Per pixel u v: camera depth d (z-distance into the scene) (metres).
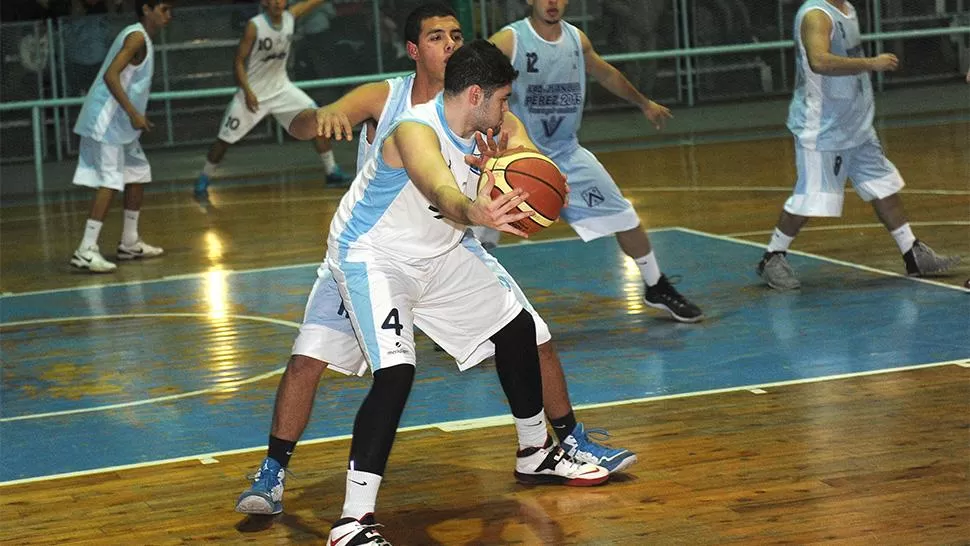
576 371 6.95
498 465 5.47
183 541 4.78
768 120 18.62
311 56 17.30
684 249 10.35
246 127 14.98
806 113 8.44
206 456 5.82
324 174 16.59
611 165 15.73
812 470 5.11
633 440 5.67
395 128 4.52
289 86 15.12
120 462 5.81
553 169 4.42
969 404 5.87
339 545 4.45
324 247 11.39
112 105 10.77
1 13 17.83
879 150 8.63
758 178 13.96
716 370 6.78
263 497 4.86
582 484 5.11
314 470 5.54
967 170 13.24
